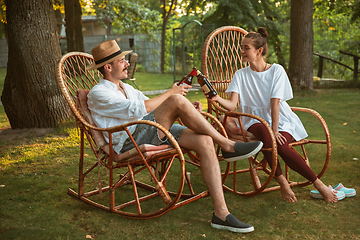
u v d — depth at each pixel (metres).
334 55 12.73
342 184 2.60
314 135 4.05
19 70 4.61
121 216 2.18
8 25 4.56
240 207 2.29
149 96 7.94
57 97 4.76
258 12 11.72
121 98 2.22
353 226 1.97
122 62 2.35
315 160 3.18
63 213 2.22
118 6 14.22
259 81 2.62
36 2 4.55
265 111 2.60
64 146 3.87
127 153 2.08
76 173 3.02
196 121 2.08
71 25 10.09
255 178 2.44
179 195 1.90
